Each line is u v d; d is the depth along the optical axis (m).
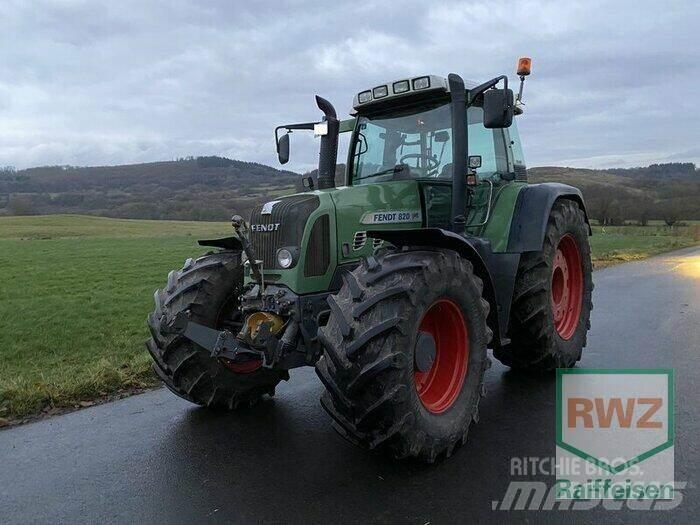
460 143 4.29
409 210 4.39
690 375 4.98
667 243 27.03
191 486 3.29
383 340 3.20
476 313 3.79
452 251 3.70
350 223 4.04
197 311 4.32
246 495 3.18
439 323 3.77
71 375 5.35
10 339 8.41
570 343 5.23
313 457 3.64
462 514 2.93
